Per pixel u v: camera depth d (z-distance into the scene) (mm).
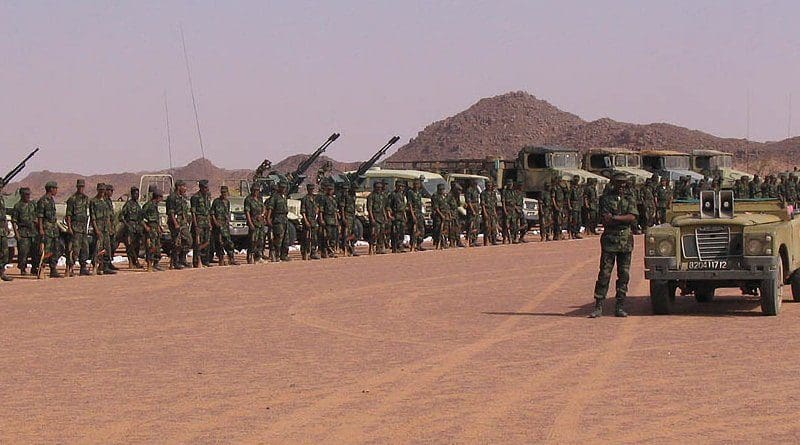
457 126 154875
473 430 9398
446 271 25844
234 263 28875
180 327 16078
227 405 10555
